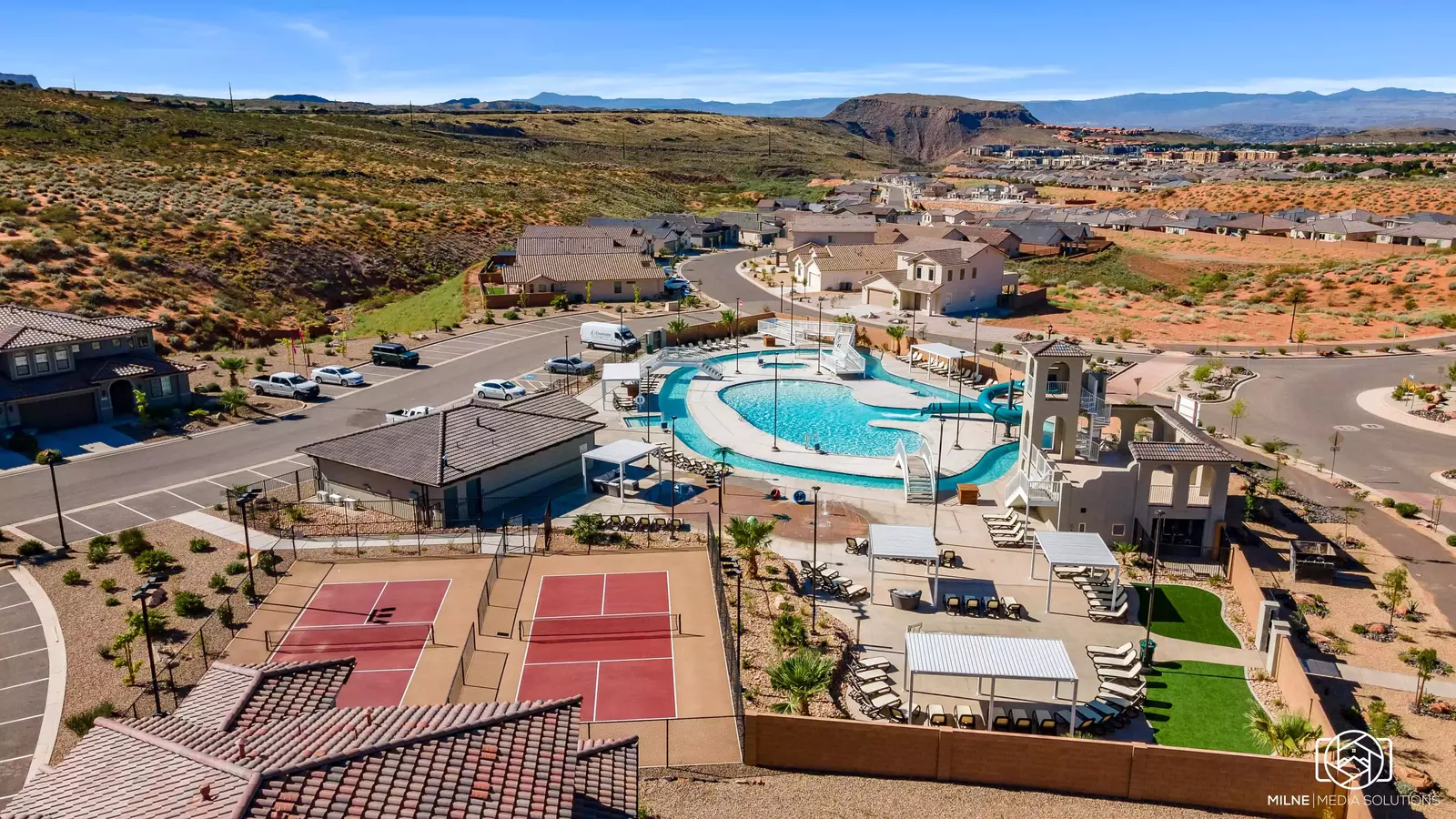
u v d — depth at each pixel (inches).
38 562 1517.0
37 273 3312.0
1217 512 1641.2
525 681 1190.9
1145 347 3400.6
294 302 4023.1
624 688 1176.2
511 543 1622.8
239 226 4480.8
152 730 697.6
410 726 681.6
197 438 2203.5
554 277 4060.0
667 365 3046.3
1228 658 1316.4
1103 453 1844.2
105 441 2156.7
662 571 1518.2
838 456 2164.1
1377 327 3673.7
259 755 625.9
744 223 6358.3
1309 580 1572.3
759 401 2655.0
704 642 1289.4
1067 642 1349.7
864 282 4217.5
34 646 1262.3
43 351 2212.1
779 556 1605.6
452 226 5516.7
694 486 1947.6
